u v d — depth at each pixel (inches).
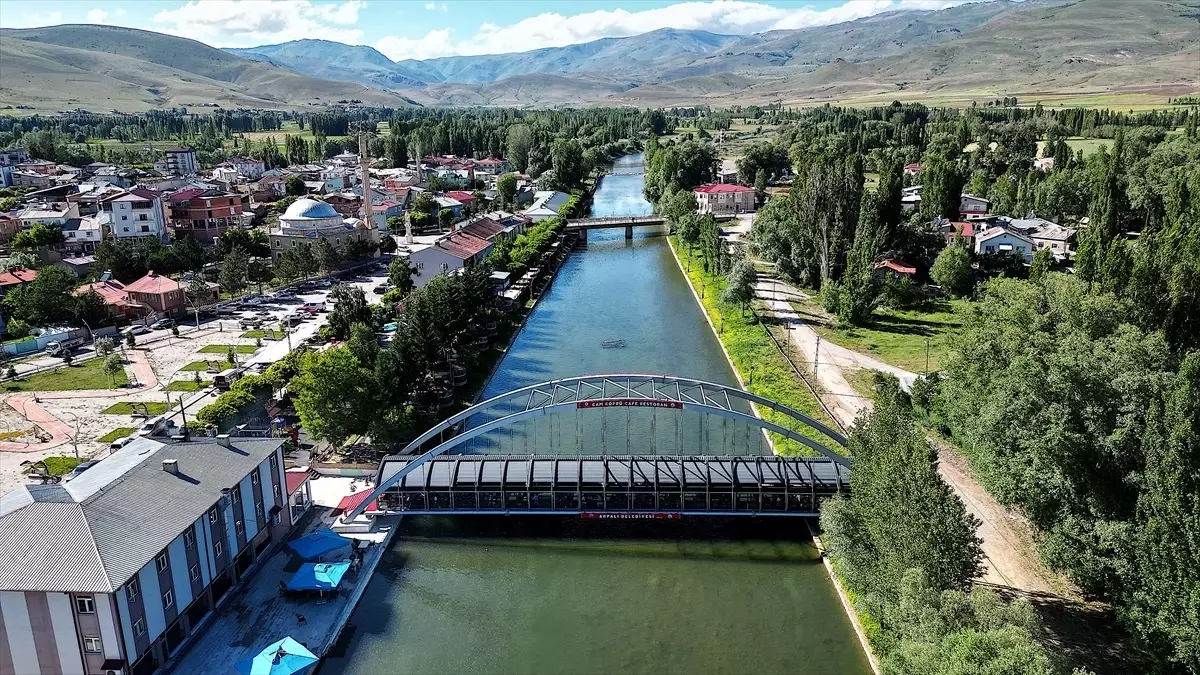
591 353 4525.1
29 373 4045.3
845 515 2188.7
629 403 2714.1
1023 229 6343.5
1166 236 3991.1
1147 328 3053.6
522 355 4495.6
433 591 2368.4
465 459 2780.5
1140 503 1828.2
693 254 6939.0
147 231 7199.8
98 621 1765.5
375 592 2359.7
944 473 2866.6
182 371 4057.6
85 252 7007.9
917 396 3339.1
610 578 2428.6
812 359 4200.3
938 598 1694.1
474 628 2203.5
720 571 2456.9
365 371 3097.9
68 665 1803.6
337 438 3034.0
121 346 4510.3
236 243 6747.1
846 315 4724.4
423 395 3585.1
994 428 2233.0
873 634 2060.8
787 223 5905.5
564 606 2295.8
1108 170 5826.8
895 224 5738.2
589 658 2076.8
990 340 2608.3
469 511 2674.7
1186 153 7514.8
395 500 2689.5
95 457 3006.9
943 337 4466.0
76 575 1748.3
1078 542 1984.5
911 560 1831.9
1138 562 1801.2
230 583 2288.4
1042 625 2022.6
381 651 2105.1
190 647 2052.2
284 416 3400.6
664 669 2025.1
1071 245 5979.3
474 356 4047.7
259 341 4539.9
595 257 7544.3
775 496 2623.0
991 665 1387.8
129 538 1882.4
